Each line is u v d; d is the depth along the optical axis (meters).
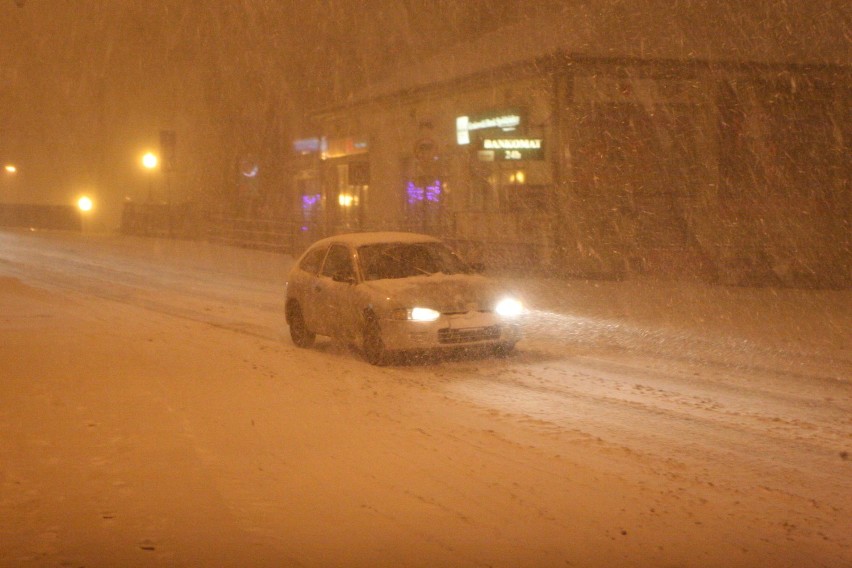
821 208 24.92
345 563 5.00
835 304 18.53
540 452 7.28
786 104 25.03
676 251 23.58
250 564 4.97
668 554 5.19
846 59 25.05
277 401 9.12
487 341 11.40
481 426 8.16
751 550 5.27
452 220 28.61
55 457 7.00
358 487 6.35
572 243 24.09
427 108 30.59
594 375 10.67
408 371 10.95
